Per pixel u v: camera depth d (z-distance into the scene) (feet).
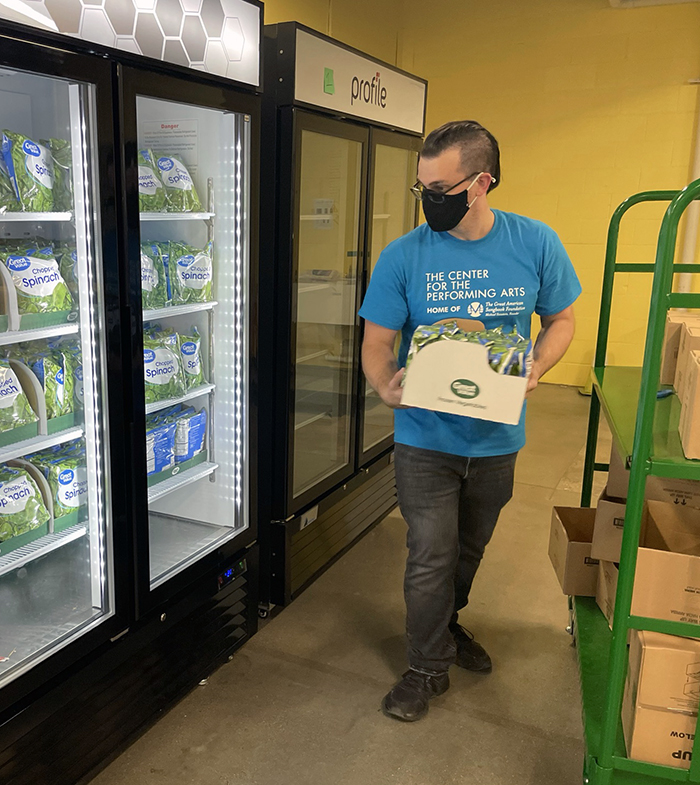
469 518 7.72
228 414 8.52
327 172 10.02
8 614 6.65
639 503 4.91
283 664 8.54
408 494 7.22
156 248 7.63
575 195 21.72
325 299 10.62
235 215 7.91
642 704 5.34
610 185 21.27
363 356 7.14
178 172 7.70
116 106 5.93
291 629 9.29
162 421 8.07
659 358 4.70
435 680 7.66
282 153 8.46
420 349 5.96
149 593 7.01
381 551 11.59
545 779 6.79
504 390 5.82
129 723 7.04
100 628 6.56
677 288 21.06
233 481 8.61
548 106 21.53
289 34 8.16
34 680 5.91
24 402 6.39
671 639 5.30
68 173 6.19
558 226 22.09
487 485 7.38
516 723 7.57
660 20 19.88
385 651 8.84
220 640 8.26
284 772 6.81
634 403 6.69
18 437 6.37
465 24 22.03
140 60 6.09
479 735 7.38
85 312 6.26
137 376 6.51
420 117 12.01
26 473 6.59
